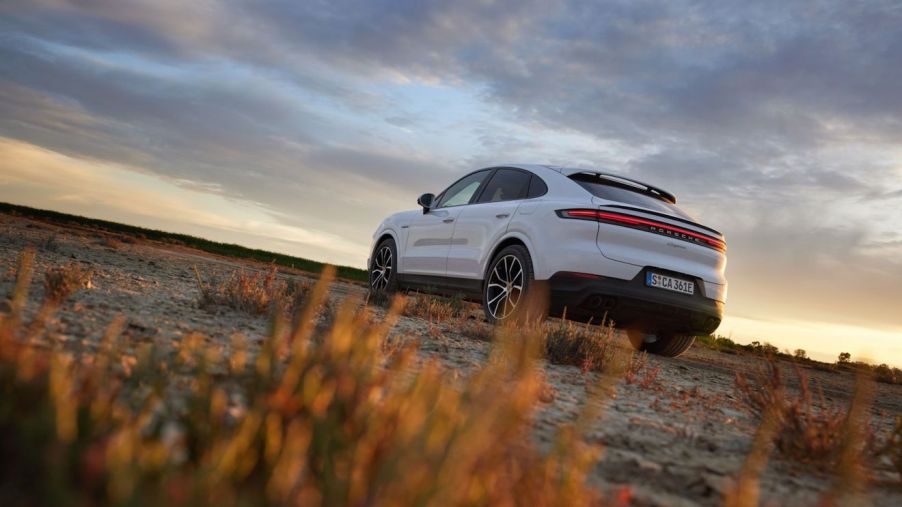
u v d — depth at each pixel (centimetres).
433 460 127
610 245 645
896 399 765
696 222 697
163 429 154
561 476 168
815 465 264
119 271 662
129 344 271
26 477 126
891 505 229
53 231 1351
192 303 467
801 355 1398
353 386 175
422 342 454
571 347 494
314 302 198
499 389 187
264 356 191
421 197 891
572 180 711
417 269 884
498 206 762
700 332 695
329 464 132
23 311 322
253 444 144
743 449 281
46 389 149
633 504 190
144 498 105
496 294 738
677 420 333
